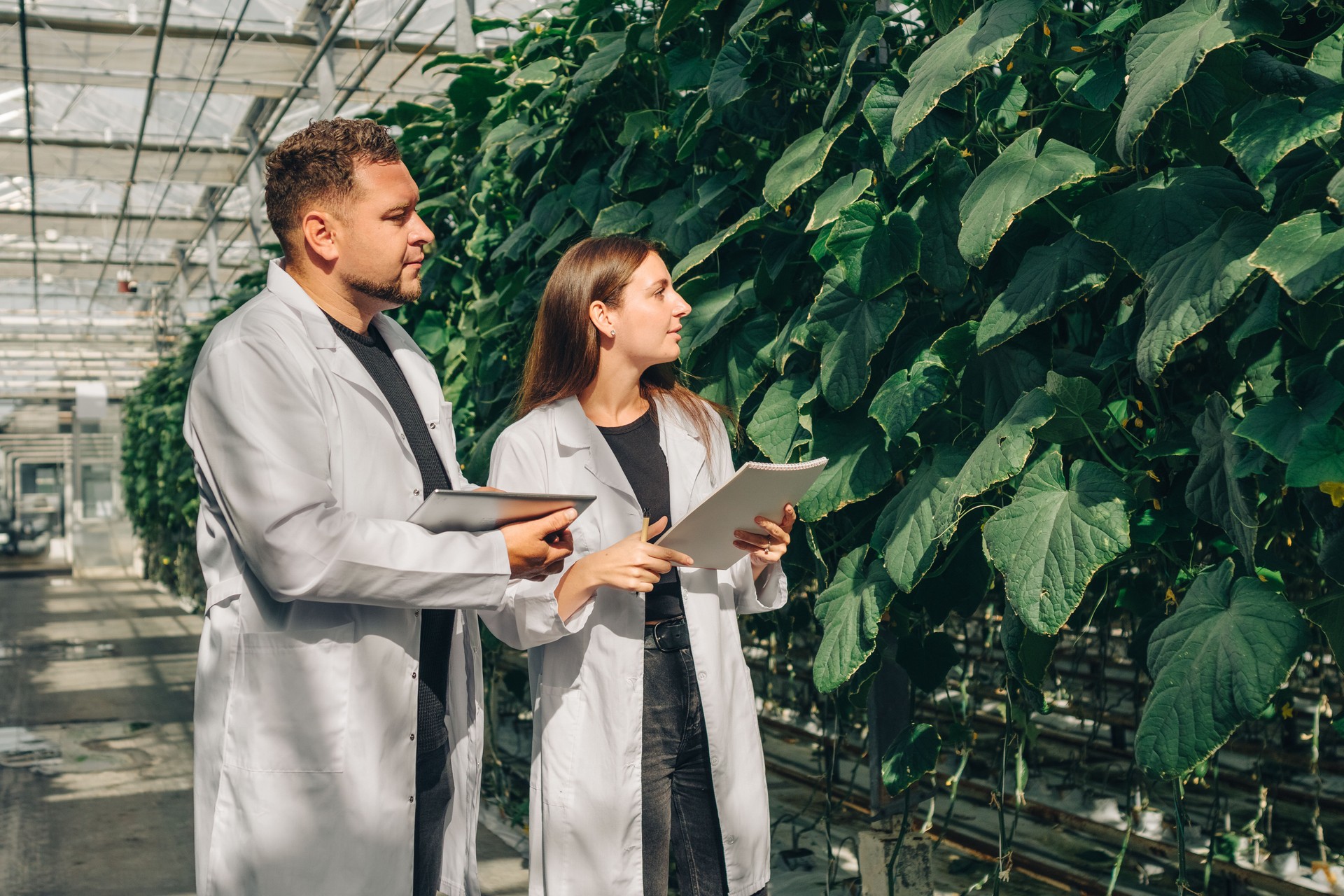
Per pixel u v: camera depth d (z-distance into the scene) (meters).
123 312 23.95
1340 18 1.45
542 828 1.79
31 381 30.08
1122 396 1.77
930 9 1.74
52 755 5.52
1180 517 1.67
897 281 1.74
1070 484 1.54
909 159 1.74
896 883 2.34
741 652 1.88
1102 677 3.47
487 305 3.08
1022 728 2.21
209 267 16.34
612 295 1.83
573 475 1.83
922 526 1.71
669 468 1.90
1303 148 1.39
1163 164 1.68
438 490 1.49
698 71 2.16
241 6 9.16
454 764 1.73
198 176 13.30
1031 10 1.46
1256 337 1.50
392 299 1.64
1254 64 1.35
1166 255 1.43
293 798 1.49
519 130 2.84
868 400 1.95
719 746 1.79
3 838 4.12
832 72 1.97
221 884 1.48
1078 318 2.01
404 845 1.55
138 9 9.12
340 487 1.55
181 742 5.73
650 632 1.81
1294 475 1.22
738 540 1.71
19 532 27.41
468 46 4.97
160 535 16.47
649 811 1.79
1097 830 3.12
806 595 3.26
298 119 11.83
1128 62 1.42
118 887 3.52
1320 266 1.16
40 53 9.42
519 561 1.57
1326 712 2.91
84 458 33.69
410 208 1.61
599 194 2.57
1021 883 3.01
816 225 1.75
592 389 1.90
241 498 1.45
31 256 18.16
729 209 2.30
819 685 1.82
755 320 2.13
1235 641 1.29
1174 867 2.88
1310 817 3.27
